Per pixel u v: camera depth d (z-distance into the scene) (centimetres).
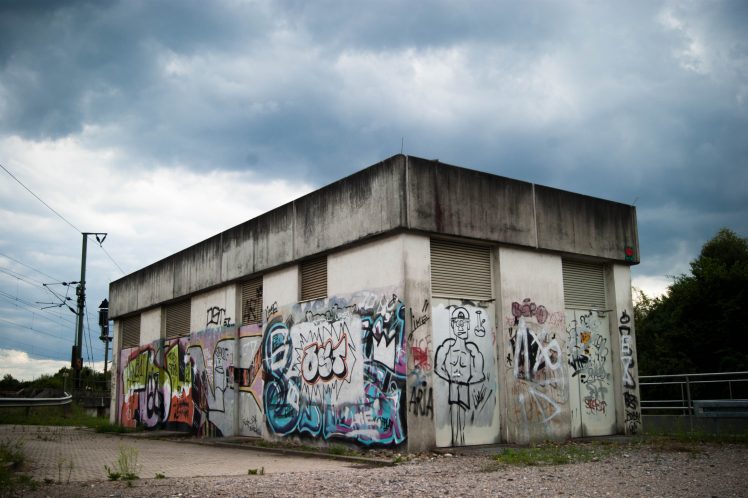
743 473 870
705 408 1466
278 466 1113
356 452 1278
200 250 2045
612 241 1655
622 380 1636
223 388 1872
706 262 2636
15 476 887
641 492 729
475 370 1355
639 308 3666
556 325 1501
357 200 1365
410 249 1264
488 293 1416
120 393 2647
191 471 1037
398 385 1230
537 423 1409
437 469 977
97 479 912
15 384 4262
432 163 1312
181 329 2220
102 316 4259
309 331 1506
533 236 1474
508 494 719
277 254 1633
